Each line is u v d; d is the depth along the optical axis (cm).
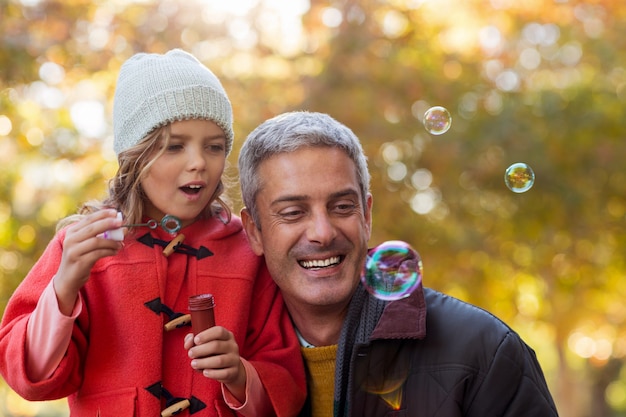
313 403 258
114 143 266
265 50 704
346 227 241
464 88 732
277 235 242
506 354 240
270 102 695
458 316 249
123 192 256
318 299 241
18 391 229
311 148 240
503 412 238
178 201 251
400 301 246
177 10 686
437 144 720
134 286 245
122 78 265
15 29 654
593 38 752
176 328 248
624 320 1008
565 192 755
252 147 248
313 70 717
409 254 248
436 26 742
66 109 687
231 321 251
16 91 673
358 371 241
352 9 718
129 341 241
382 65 707
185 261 255
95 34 675
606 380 1591
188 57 270
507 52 745
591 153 745
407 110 721
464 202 768
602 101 758
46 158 695
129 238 253
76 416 241
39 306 226
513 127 730
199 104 254
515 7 732
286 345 255
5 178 706
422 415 237
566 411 1102
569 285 859
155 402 237
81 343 240
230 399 239
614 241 820
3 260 717
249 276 259
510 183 312
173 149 253
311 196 238
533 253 820
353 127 705
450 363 240
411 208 754
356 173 247
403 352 244
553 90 762
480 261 811
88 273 224
